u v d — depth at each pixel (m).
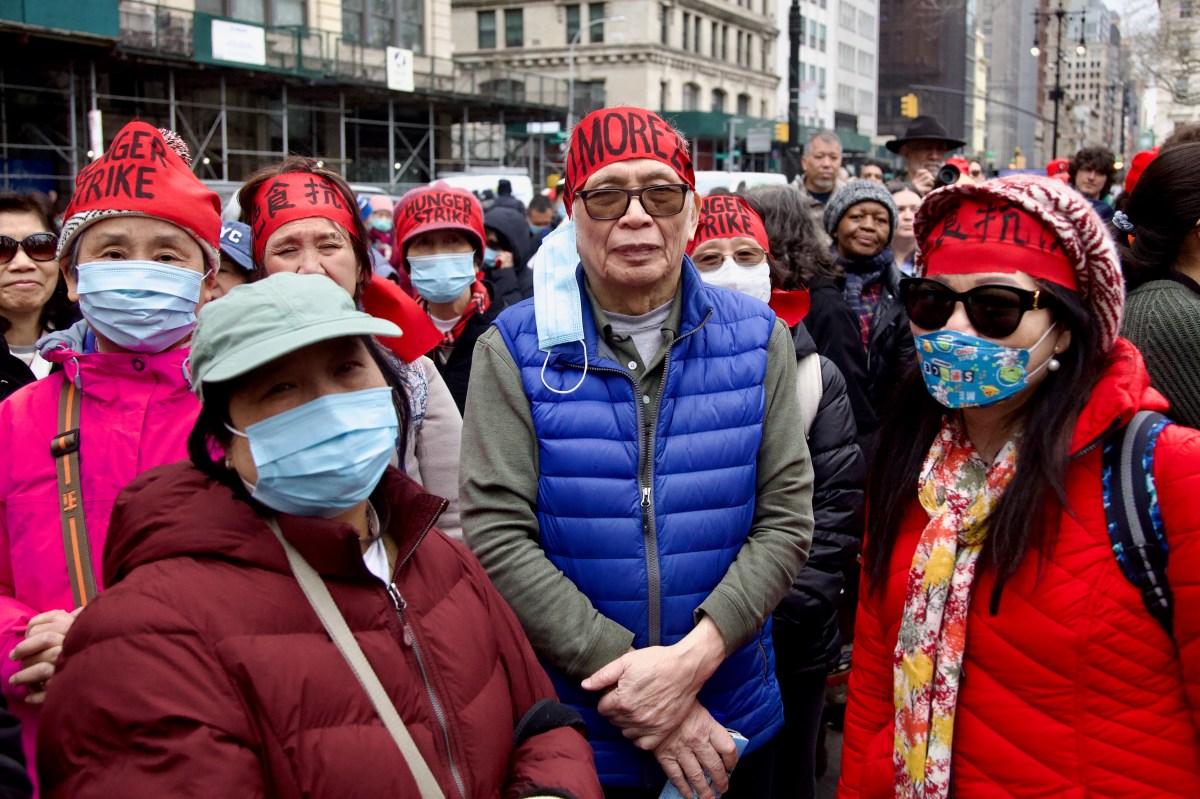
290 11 26.09
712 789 2.37
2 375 3.22
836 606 3.17
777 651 3.10
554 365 2.45
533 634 2.33
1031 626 1.78
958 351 1.84
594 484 2.39
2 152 20.23
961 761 1.88
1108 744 1.75
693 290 2.51
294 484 1.61
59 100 21.38
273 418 1.61
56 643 1.94
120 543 1.60
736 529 2.45
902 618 1.97
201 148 23.69
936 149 8.84
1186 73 28.92
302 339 1.54
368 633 1.62
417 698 1.63
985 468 1.94
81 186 2.37
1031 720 1.80
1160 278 2.59
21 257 3.49
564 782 1.76
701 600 2.41
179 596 1.50
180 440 2.27
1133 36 29.84
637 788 2.41
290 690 1.49
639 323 2.50
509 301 5.67
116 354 2.28
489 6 53.44
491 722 1.73
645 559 2.38
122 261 2.29
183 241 2.38
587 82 51.72
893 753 1.97
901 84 82.62
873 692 2.12
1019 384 1.82
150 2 22.34
